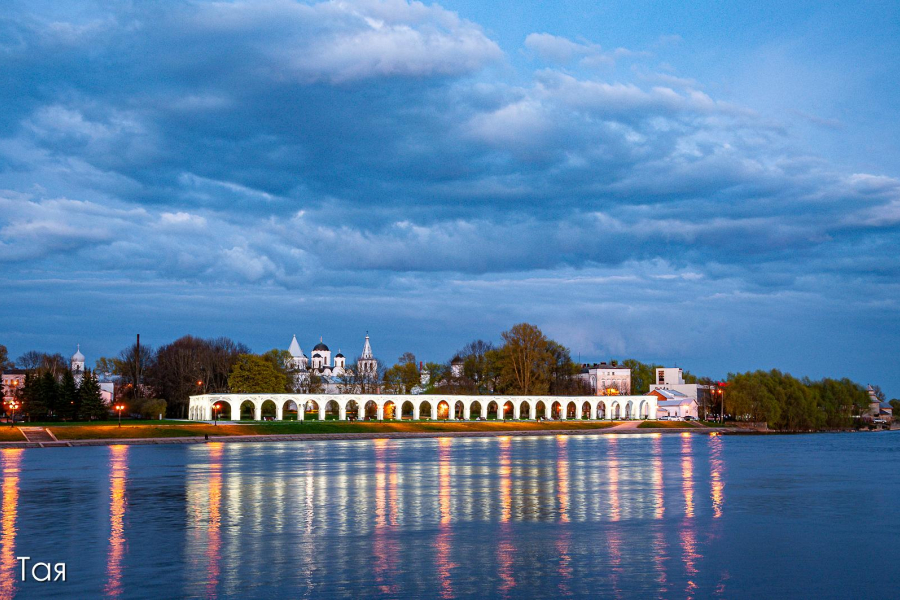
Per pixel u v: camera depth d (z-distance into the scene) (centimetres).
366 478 9012
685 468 10519
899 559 4953
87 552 5056
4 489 7950
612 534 5678
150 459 11550
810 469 10512
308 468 10175
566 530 5806
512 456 12444
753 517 6419
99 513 6500
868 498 7538
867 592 4269
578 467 10550
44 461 11156
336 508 6769
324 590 4231
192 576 4491
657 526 6006
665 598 4134
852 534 5725
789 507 6962
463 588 4284
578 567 4712
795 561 4894
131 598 4088
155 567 4681
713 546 5291
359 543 5331
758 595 4197
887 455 13275
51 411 19225
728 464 11250
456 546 5266
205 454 12588
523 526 5953
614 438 18675
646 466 10750
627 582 4406
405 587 4291
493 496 7544
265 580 4412
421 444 15650
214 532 5703
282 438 16725
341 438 17500
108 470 9831
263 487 8156
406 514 6481
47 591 4209
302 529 5822
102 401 19925
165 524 6006
